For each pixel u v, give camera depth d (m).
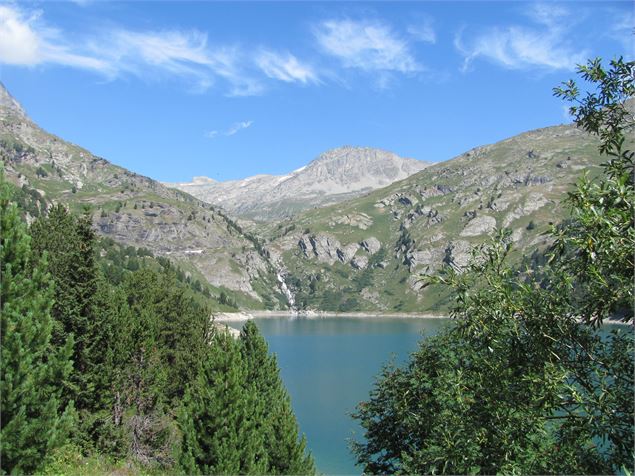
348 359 149.00
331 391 102.38
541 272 13.04
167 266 81.00
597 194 11.26
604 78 12.78
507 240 13.98
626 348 12.52
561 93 13.39
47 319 19.06
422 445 30.64
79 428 37.44
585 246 11.04
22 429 17.48
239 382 29.56
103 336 44.28
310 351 169.62
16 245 18.69
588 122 13.17
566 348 13.14
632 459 11.90
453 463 14.80
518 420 13.38
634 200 10.98
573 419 12.45
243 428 27.88
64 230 60.53
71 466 32.31
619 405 12.15
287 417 33.28
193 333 66.75
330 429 74.94
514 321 13.08
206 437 27.50
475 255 14.18
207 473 26.81
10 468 17.45
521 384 13.37
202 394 28.20
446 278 14.03
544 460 13.09
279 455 31.98
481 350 14.69
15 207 19.00
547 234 12.05
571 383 12.88
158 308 70.19
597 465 12.30
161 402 46.56
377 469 33.97
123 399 43.47
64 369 20.39
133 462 38.12
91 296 43.78
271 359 48.25
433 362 28.27
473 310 13.77
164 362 61.44
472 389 14.55
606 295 11.39
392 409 33.56
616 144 12.52
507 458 13.39
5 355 17.42
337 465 59.28
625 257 11.00
